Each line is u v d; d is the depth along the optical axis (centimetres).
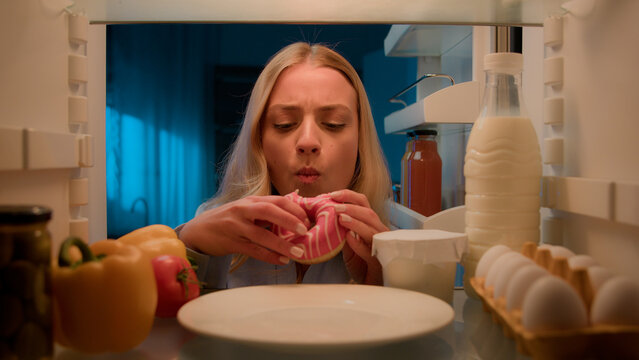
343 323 51
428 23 84
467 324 58
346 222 69
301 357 47
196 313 52
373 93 257
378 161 104
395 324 49
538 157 68
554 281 40
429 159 119
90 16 79
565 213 74
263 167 93
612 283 40
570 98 73
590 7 67
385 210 107
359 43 259
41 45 63
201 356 48
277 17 81
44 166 58
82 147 69
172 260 62
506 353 48
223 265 84
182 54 268
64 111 69
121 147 270
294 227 67
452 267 67
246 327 49
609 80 62
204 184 276
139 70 267
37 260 40
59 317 44
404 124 137
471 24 86
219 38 270
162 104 270
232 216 72
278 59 94
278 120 88
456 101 110
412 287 65
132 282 45
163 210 274
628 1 58
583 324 39
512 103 67
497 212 66
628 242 57
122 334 45
